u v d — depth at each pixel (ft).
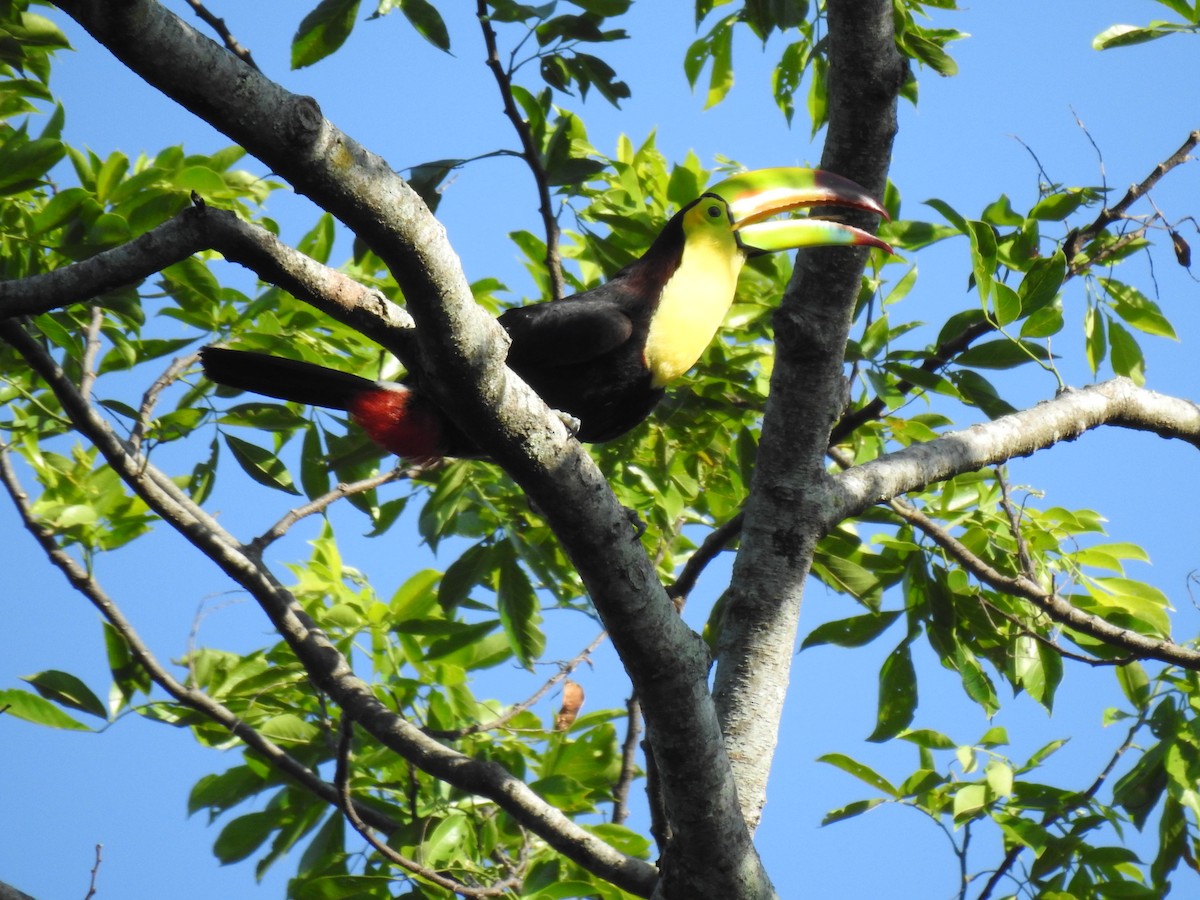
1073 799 32.99
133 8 15.84
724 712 28.37
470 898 30.89
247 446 34.68
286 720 34.94
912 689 34.22
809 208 33.94
